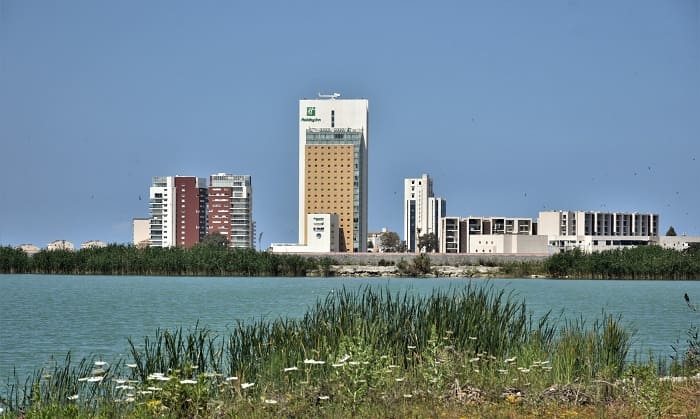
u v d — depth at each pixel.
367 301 37.06
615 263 173.75
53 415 23.38
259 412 23.09
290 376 28.38
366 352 26.48
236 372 29.75
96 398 27.08
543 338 35.78
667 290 134.00
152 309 88.81
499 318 36.03
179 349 32.19
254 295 112.69
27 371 42.66
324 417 22.55
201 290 126.50
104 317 79.62
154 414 22.89
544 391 25.75
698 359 34.78
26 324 72.38
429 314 35.56
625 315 80.94
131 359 45.28
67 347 54.69
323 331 33.12
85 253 184.00
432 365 27.64
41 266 179.62
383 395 24.45
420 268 182.12
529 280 169.88
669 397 25.67
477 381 27.12
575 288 137.75
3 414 25.64
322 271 183.25
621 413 23.58
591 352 31.19
